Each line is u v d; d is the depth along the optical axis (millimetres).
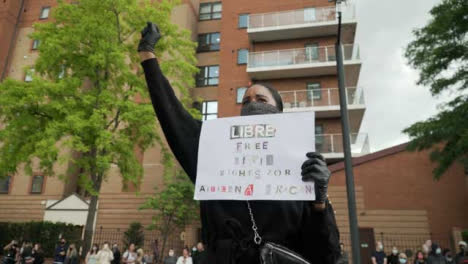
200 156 1510
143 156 23453
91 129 12484
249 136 1488
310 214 1340
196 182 1478
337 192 18359
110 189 23188
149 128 13609
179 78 15797
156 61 1549
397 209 17750
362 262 17266
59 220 22672
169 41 15469
